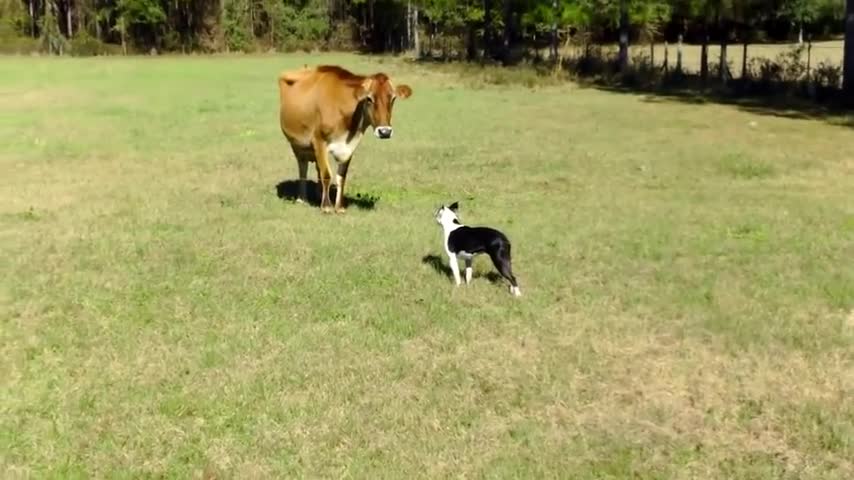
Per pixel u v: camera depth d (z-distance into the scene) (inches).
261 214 436.1
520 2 1628.9
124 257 358.6
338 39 2539.4
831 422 214.4
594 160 600.7
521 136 722.8
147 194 489.4
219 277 331.3
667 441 207.5
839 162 596.1
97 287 320.8
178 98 1077.8
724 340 267.7
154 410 222.8
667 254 359.9
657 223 413.4
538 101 1022.4
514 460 197.6
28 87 1256.2
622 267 342.0
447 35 2194.9
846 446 203.3
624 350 261.4
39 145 684.7
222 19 2492.6
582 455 200.7
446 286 316.8
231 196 481.7
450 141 693.9
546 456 199.5
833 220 419.5
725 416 219.8
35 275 335.0
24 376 244.7
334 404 224.8
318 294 309.9
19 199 478.0
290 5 2551.7
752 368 248.4
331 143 429.4
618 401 229.0
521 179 533.3
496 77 1328.7
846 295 307.1
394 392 231.8
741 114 885.2
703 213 435.8
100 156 631.2
